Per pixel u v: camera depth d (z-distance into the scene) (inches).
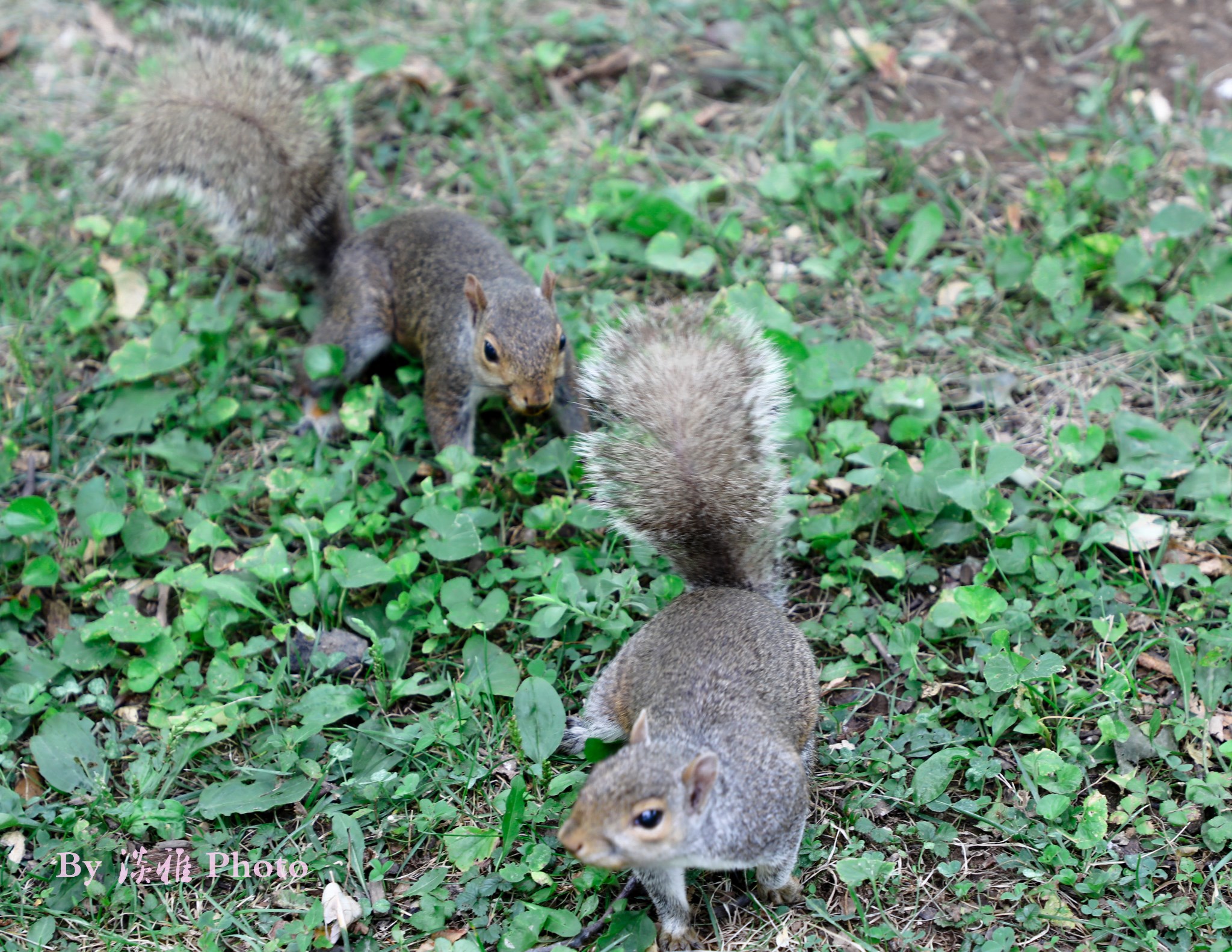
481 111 97.7
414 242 90.4
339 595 85.4
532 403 86.7
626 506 82.2
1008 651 82.4
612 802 76.9
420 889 80.7
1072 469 87.0
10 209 94.3
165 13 98.9
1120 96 96.5
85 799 82.6
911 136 93.1
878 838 80.7
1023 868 80.1
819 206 93.9
